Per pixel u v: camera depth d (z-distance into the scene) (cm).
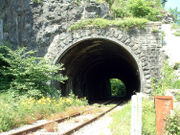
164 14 2716
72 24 1630
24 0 1684
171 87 1288
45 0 1667
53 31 1636
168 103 643
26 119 840
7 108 832
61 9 1650
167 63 1450
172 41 1750
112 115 1201
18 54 1391
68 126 853
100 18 1638
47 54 1631
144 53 1534
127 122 850
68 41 1612
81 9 1647
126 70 3328
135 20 1548
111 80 5884
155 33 1541
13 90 1319
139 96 601
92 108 1495
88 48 1881
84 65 2362
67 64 1852
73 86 2169
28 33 1664
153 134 670
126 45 1554
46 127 771
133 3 2011
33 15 1667
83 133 755
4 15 1720
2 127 684
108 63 3011
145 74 1512
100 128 843
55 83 1648
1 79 1459
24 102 1059
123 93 5769
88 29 1595
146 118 831
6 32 1700
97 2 1666
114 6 1886
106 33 1573
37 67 1355
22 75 1364
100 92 3734
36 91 1323
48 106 1113
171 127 619
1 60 1515
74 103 1514
